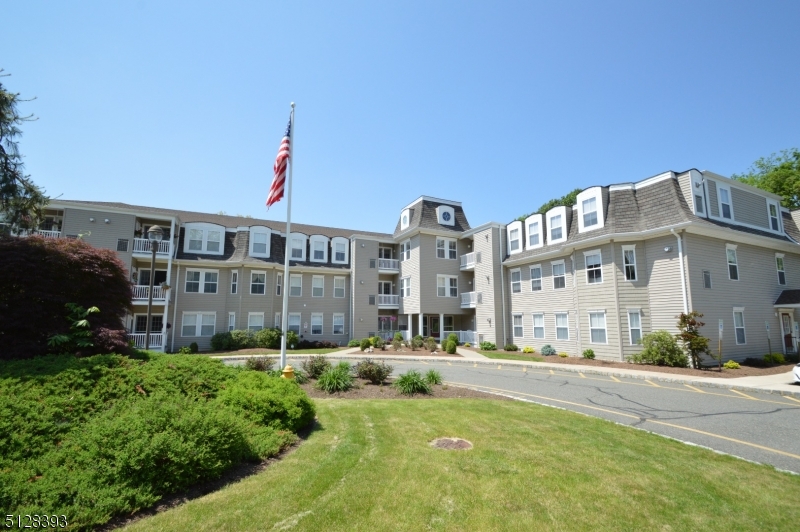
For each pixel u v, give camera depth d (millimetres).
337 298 30672
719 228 17391
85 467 4230
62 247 8477
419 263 29141
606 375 15352
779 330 20031
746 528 3799
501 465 5234
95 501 3777
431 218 30391
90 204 22609
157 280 25938
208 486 4547
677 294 17094
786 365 17594
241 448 5172
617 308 18594
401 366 18453
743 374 14742
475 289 28500
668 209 18094
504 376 15117
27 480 3936
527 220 25656
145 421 4758
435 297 29281
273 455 5562
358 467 5121
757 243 19844
